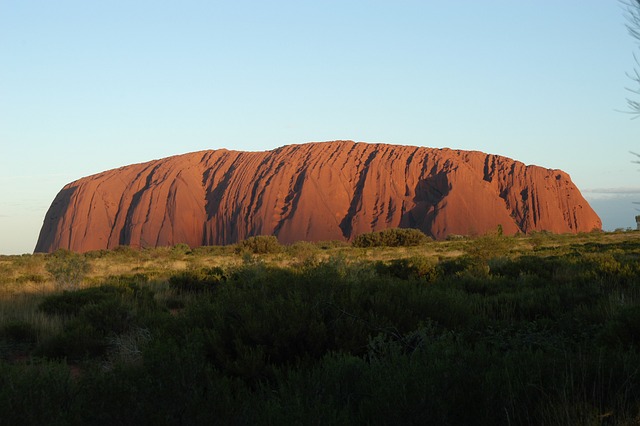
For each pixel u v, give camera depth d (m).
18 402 4.04
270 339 6.16
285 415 3.80
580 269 14.88
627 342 6.03
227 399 4.04
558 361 4.96
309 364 5.80
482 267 17.67
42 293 16.94
